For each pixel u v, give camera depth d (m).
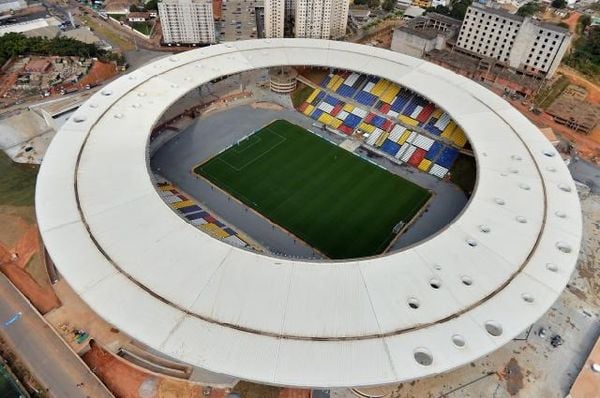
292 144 100.50
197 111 107.44
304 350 47.50
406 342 48.94
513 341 63.72
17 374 57.25
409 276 56.66
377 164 96.44
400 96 107.56
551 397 57.81
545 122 112.75
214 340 47.97
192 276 54.69
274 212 83.12
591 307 69.50
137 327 48.88
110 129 78.50
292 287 54.09
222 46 110.62
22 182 86.44
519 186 72.69
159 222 61.94
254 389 56.91
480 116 90.38
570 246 62.84
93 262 55.59
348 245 77.62
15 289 66.75
